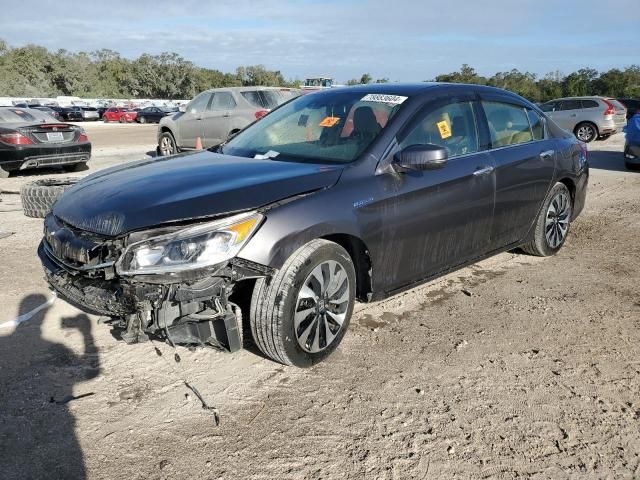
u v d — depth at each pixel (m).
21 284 4.67
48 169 12.27
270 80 100.31
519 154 4.76
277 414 2.91
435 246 4.04
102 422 2.83
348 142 3.83
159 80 100.44
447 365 3.43
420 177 3.82
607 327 4.00
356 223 3.40
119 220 2.96
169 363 3.41
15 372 3.27
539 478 2.48
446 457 2.61
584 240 6.32
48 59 94.81
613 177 11.10
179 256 2.80
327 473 2.50
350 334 3.82
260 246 2.97
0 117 11.11
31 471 2.48
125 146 19.25
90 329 3.84
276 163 3.69
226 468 2.52
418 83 4.50
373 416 2.91
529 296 4.56
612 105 19.36
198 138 12.09
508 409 2.99
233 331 2.98
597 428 2.84
